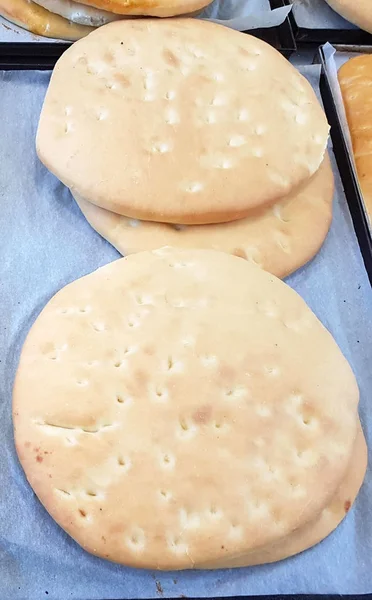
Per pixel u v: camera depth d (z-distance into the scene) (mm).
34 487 452
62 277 558
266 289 535
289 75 630
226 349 495
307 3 741
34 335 497
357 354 566
